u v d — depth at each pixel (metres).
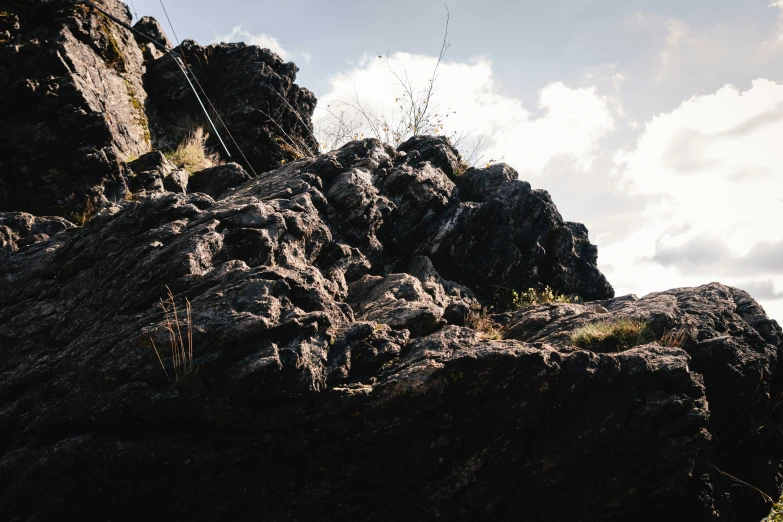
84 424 5.76
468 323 8.75
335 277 8.56
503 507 6.62
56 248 8.48
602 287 12.12
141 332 6.04
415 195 10.62
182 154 13.27
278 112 15.49
